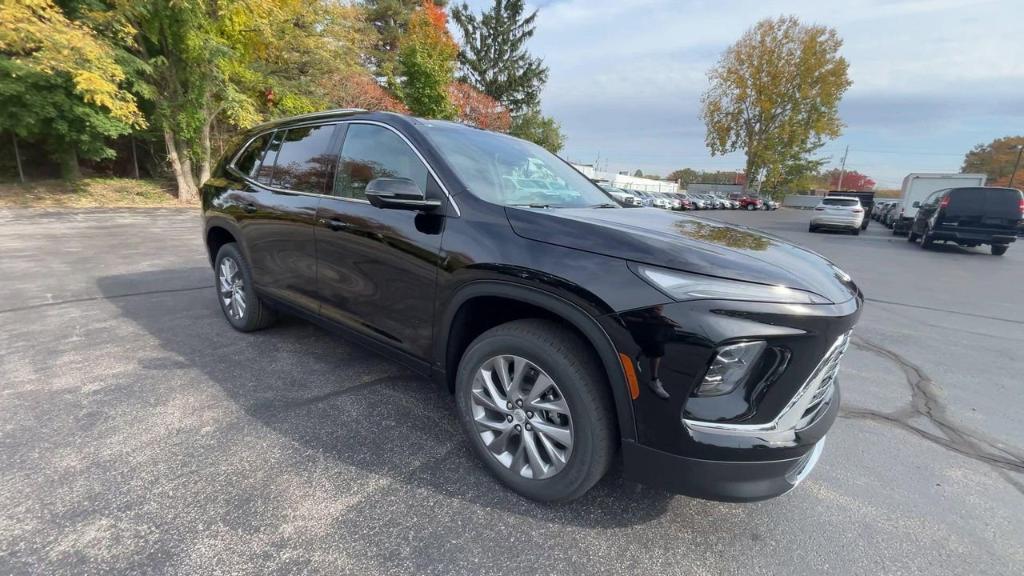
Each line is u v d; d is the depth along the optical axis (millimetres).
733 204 44406
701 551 1783
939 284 7715
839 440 2684
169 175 18172
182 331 3859
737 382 1598
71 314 4184
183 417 2547
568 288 1754
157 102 13938
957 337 4695
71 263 6258
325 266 2830
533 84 35062
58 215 11305
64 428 2381
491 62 33938
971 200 11727
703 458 1599
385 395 2904
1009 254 12500
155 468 2098
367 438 2430
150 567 1571
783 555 1785
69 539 1669
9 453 2156
